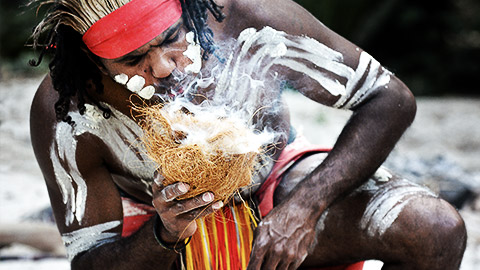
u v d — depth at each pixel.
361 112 2.98
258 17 2.82
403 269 3.03
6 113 9.28
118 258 2.94
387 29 19.00
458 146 10.40
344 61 2.95
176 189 2.45
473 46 18.78
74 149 2.95
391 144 2.95
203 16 2.62
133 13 2.49
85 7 2.54
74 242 3.10
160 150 2.48
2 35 16.91
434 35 18.62
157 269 2.94
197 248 3.09
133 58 2.55
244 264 3.08
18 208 6.07
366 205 3.03
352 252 3.11
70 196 3.05
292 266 2.75
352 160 2.88
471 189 6.89
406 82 18.27
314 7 18.94
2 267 4.65
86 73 2.78
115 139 2.98
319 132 9.78
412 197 3.02
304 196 2.80
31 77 13.42
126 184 3.27
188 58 2.57
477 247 5.48
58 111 2.84
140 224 3.32
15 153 7.86
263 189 3.17
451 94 18.08
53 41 2.76
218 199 2.58
